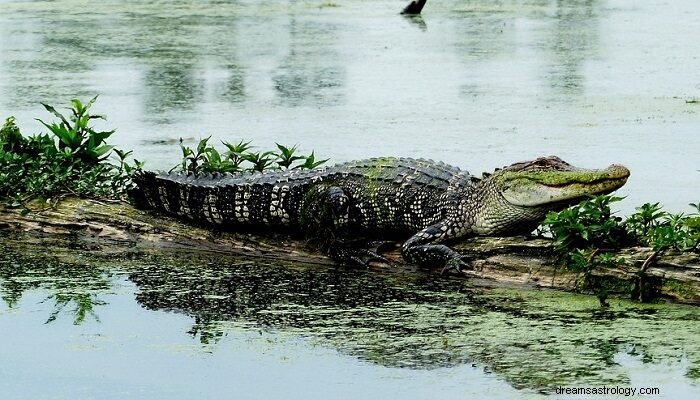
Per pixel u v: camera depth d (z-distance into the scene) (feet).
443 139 66.90
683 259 37.65
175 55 105.50
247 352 34.32
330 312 37.83
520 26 129.70
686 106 77.71
